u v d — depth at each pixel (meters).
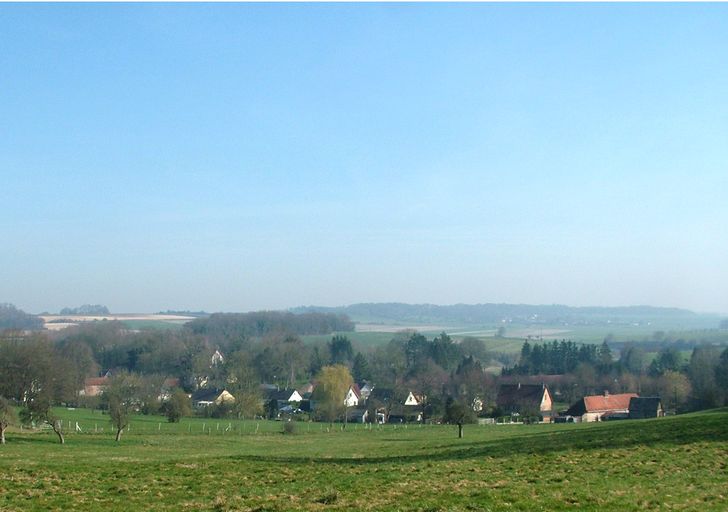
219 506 26.44
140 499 28.55
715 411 83.75
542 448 43.88
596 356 197.38
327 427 102.25
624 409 128.25
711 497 25.31
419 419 127.62
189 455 50.34
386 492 28.28
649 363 193.62
